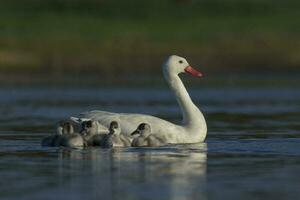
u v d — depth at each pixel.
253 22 81.44
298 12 85.81
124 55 67.81
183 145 24.45
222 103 42.16
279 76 60.31
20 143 25.30
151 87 52.69
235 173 19.30
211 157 21.89
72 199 16.36
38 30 76.50
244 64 65.50
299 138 26.47
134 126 24.44
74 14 84.62
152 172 19.36
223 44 70.44
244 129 29.69
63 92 49.31
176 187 17.58
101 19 82.75
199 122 25.19
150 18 83.69
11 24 79.06
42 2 89.12
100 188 17.48
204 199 16.39
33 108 39.34
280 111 37.38
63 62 65.75
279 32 75.75
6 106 40.44
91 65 65.31
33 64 64.94
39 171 19.62
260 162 20.97
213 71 64.12
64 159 21.48
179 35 75.12
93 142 24.06
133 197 16.56
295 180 18.39
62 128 24.31
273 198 16.47
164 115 35.94
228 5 88.75
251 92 48.69
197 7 88.00
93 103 42.06
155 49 69.50
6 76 60.75
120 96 46.56
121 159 21.39
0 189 17.41
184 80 57.94
